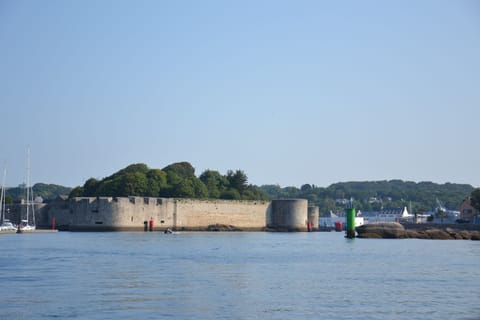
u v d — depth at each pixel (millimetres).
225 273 113125
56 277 105625
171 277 106500
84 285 96312
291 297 87438
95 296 86375
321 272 116188
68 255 149125
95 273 111500
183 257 145750
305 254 158625
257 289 94125
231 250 171250
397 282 102750
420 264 132125
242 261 136875
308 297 87562
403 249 180500
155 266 124188
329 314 76438
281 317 74688
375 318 74625
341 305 81938
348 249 180000
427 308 80438
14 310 76938
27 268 119500
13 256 146000
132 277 106188
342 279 106188
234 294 89375
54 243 196500
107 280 102125
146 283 99062
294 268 123125
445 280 105438
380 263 134500
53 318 72875
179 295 87875
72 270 116125
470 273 115688
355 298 87062
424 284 100562
